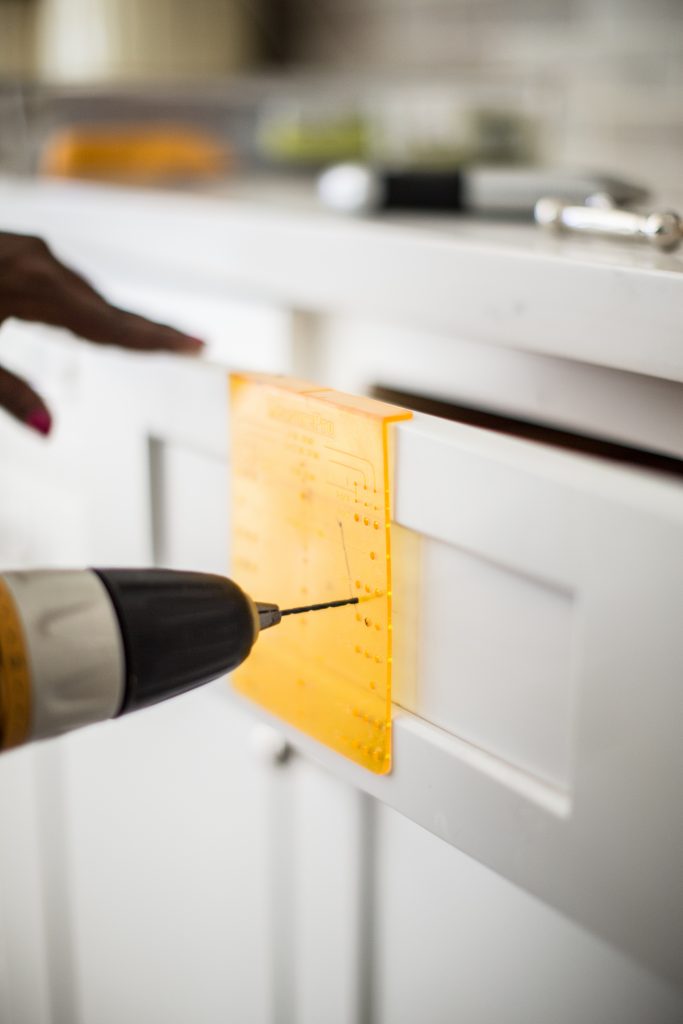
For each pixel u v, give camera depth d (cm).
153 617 51
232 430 59
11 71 115
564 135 120
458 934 61
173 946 79
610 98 116
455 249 66
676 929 50
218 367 61
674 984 50
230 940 75
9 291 70
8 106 113
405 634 56
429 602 55
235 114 132
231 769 71
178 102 130
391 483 54
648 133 113
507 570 52
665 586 47
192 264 82
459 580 53
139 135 113
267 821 70
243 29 125
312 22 148
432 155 113
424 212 81
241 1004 75
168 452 65
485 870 59
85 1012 89
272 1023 73
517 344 64
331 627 56
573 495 49
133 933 82
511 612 52
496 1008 60
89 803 82
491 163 116
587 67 118
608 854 51
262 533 59
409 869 63
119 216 87
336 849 66
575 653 50
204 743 73
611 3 114
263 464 58
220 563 64
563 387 65
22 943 94
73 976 89
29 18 115
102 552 72
